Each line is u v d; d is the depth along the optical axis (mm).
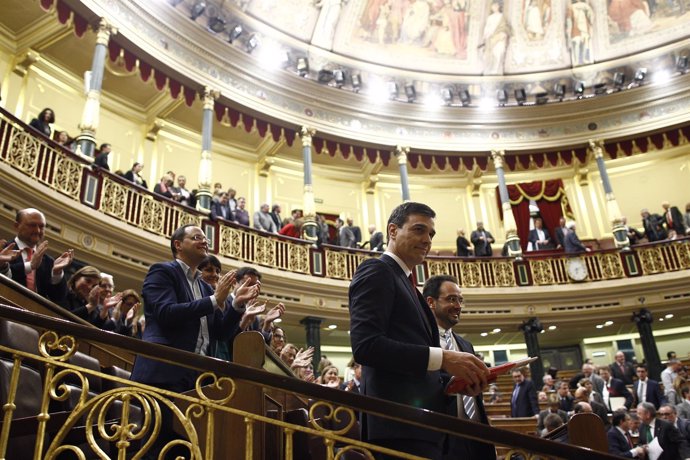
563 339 16469
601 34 16625
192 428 2473
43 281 4902
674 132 15898
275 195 16312
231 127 15352
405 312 2688
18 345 3260
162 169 14586
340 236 14406
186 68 12797
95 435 3332
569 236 15078
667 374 10141
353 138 15359
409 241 2867
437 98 16500
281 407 3438
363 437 2570
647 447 6879
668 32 16094
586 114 16250
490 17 16828
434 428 2318
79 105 13375
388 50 16422
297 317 13062
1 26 12172
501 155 16188
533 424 8469
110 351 5039
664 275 14219
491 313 14391
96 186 9805
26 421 2768
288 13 14859
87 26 11297
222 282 3363
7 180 8281
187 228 3830
